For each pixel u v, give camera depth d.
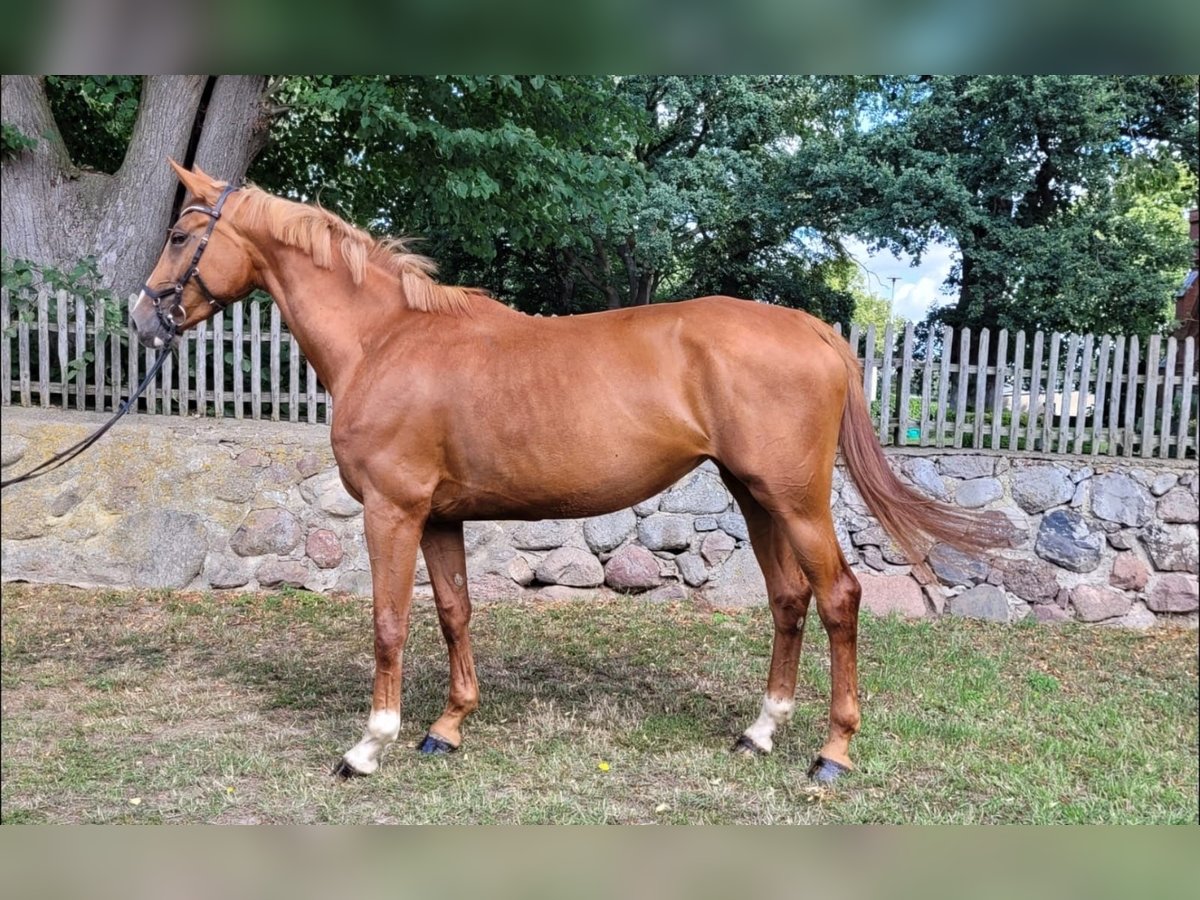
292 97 7.39
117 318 5.54
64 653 4.29
